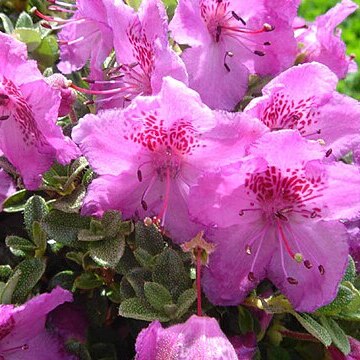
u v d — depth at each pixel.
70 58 0.12
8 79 0.10
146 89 0.11
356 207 0.10
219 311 0.10
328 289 0.10
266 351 0.11
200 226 0.10
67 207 0.10
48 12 0.14
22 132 0.10
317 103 0.10
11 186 0.11
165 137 0.10
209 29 0.11
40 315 0.10
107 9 0.10
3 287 0.10
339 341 0.10
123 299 0.10
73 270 0.11
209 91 0.10
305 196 0.10
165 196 0.10
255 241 0.10
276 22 0.11
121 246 0.10
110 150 0.09
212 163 0.10
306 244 0.10
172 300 0.10
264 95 0.10
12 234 0.12
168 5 0.11
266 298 0.10
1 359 0.10
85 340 0.11
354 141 0.10
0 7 0.14
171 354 0.09
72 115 0.11
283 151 0.09
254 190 0.10
